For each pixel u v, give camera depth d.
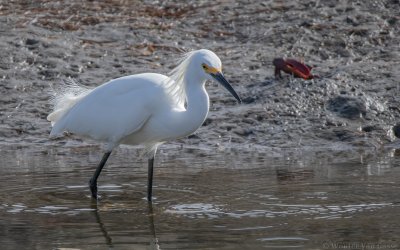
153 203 11.04
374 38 19.31
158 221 10.13
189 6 21.56
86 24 20.23
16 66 18.00
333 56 18.73
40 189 11.89
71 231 9.77
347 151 14.68
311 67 17.78
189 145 15.29
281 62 17.06
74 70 17.91
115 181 12.41
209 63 10.91
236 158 14.07
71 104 12.09
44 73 17.81
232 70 17.88
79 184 12.22
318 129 15.55
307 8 20.91
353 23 20.00
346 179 12.16
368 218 10.02
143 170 13.18
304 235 9.38
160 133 11.39
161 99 11.27
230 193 11.45
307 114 15.99
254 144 15.23
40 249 9.08
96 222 10.15
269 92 16.66
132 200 11.25
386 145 15.12
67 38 19.30
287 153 14.52
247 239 9.27
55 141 15.77
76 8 21.27
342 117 15.88
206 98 11.09
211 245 9.07
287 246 8.98
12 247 9.16
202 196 11.33
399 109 16.08
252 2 21.56
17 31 19.39
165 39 19.58
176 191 11.68
